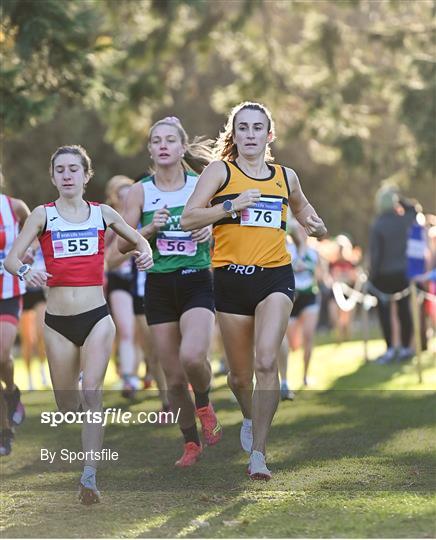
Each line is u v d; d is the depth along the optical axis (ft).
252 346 79.41
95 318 74.54
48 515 67.82
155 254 84.99
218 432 84.17
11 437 92.07
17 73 131.64
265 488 74.08
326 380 140.15
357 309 326.24
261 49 234.17
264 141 76.74
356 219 400.88
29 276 73.72
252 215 76.07
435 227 176.86
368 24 275.59
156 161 85.97
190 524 63.72
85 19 135.74
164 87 219.20
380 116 239.09
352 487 73.41
